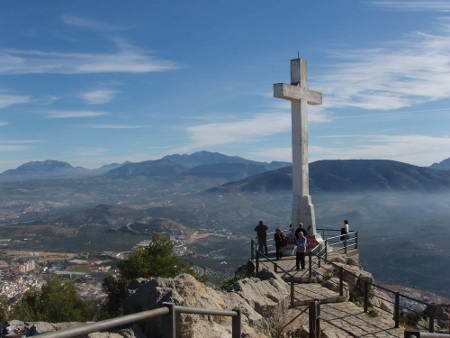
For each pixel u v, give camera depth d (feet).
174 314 18.43
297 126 73.15
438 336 17.30
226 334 26.89
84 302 65.26
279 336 37.81
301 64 73.10
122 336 22.35
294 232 72.43
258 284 41.70
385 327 43.60
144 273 70.08
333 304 49.60
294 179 73.67
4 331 21.20
